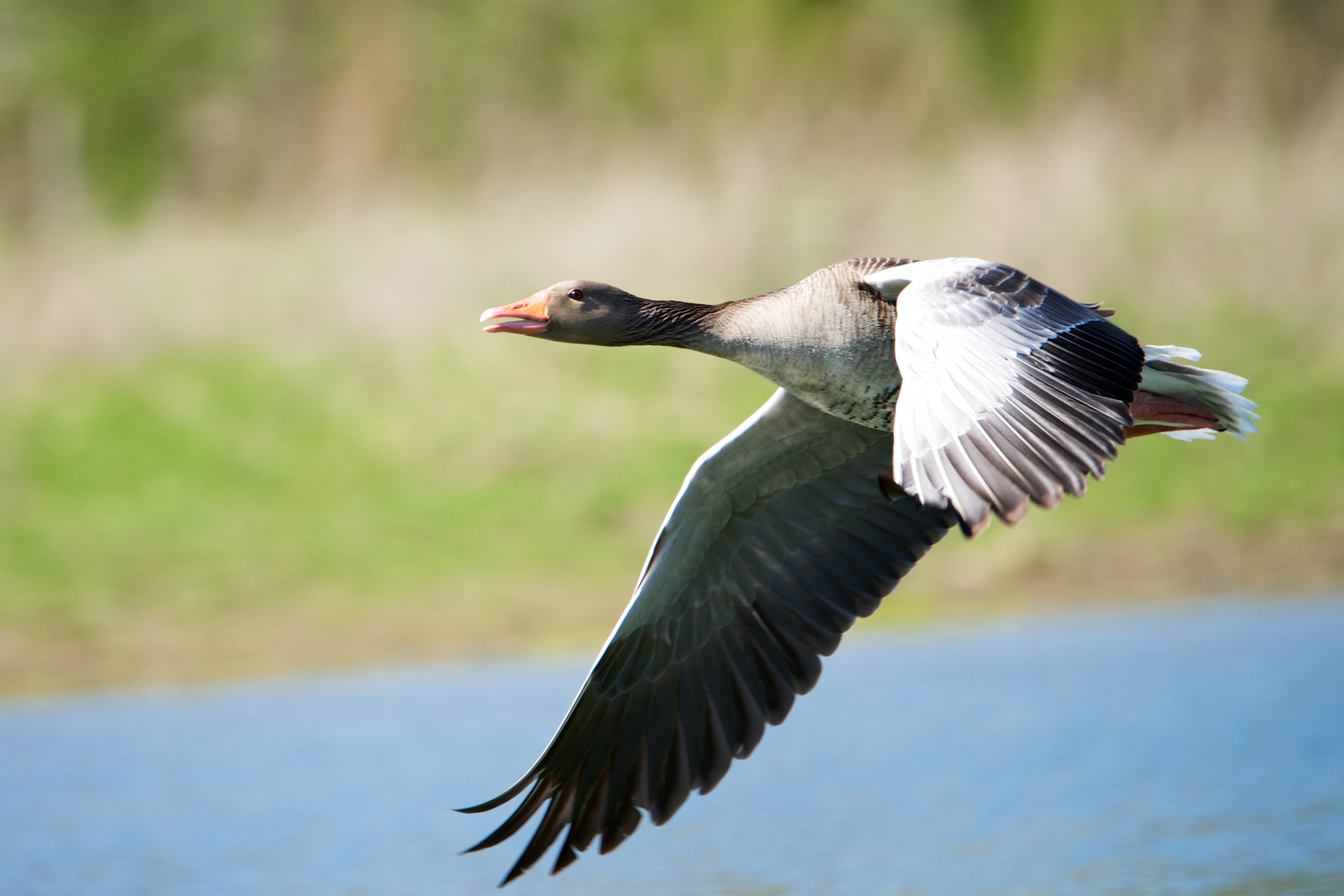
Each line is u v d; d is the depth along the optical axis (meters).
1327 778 10.27
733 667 7.61
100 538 17.06
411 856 9.91
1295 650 13.49
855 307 7.02
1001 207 21.48
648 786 7.30
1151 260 20.78
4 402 19.70
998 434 5.38
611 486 17.17
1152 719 11.80
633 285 20.48
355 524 17.02
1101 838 9.45
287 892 9.21
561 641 14.81
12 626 15.69
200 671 14.75
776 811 10.47
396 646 14.95
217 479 17.98
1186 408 7.62
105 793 11.32
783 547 7.76
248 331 20.67
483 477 17.58
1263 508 16.92
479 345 19.84
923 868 9.13
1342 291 20.03
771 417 7.37
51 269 22.73
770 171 22.73
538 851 7.00
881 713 12.47
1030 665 13.62
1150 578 15.98
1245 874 8.76
